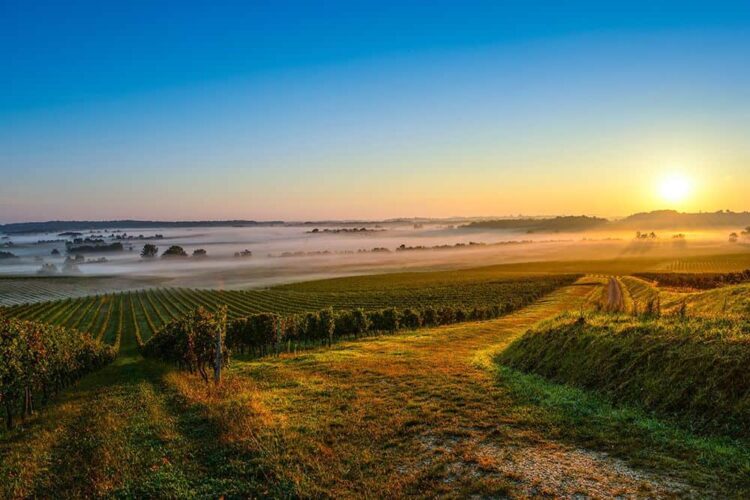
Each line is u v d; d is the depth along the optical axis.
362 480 12.02
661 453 11.99
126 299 130.88
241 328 46.78
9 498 13.00
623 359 17.42
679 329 17.20
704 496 9.84
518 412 16.02
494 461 12.36
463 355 29.27
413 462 12.88
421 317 63.09
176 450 14.99
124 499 12.13
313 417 17.20
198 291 147.38
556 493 10.52
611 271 152.12
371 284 146.25
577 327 21.92
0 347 23.42
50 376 31.12
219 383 25.25
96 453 15.38
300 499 11.38
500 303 81.56
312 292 131.12
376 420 16.36
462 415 16.22
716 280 74.19
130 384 30.08
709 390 13.66
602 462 11.84
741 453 11.36
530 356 22.88
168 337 40.88
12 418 25.86
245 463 13.41
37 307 114.50
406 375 23.23
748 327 15.94
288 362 32.66
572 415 15.23
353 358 31.38
